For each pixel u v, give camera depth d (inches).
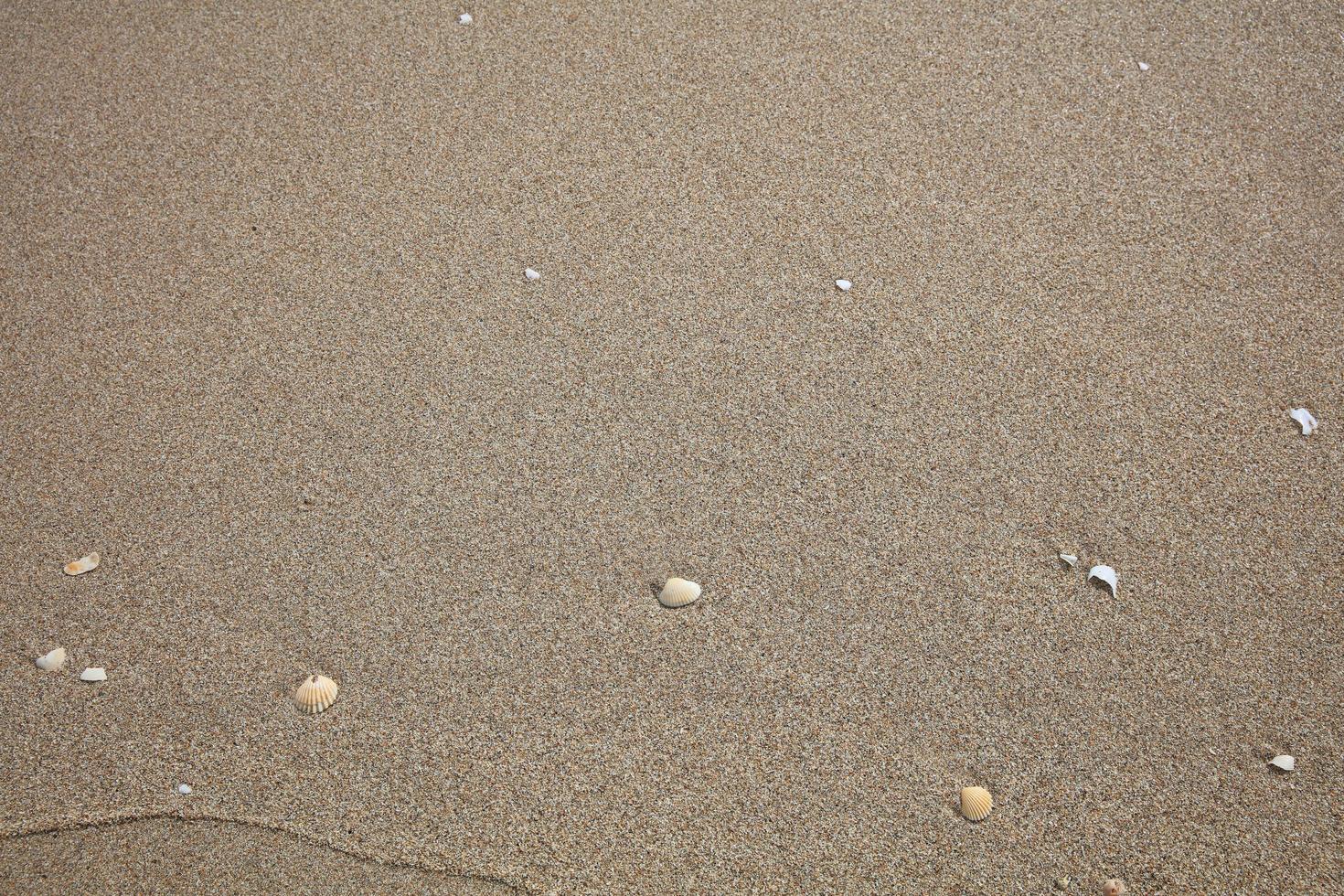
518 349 118.6
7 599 100.1
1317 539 102.7
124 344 119.8
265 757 90.7
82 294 124.2
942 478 107.5
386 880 84.0
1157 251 126.2
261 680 95.1
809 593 99.6
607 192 133.4
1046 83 145.6
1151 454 109.0
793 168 135.6
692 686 94.0
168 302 123.5
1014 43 151.3
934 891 82.7
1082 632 96.9
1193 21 154.1
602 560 102.4
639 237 128.6
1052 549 102.4
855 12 156.2
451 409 114.0
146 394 115.4
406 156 137.7
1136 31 152.9
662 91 145.2
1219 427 111.0
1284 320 119.6
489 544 103.6
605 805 87.4
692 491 107.0
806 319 120.6
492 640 97.1
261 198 133.6
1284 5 156.3
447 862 84.7
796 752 90.0
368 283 125.0
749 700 93.0
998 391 114.2
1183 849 84.4
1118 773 88.6
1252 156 136.0
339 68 149.0
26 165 137.3
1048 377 115.3
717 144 138.4
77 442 111.5
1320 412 112.0
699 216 130.6
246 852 85.6
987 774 88.7
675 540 103.4
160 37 154.1
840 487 107.0
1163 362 116.3
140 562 102.7
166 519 105.7
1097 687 93.5
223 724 92.7
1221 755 89.4
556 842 85.6
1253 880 82.7
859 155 136.8
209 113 143.2
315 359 118.2
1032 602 98.9
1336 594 98.8
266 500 107.0
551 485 107.8
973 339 118.6
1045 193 132.3
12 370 117.3
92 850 85.8
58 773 89.9
